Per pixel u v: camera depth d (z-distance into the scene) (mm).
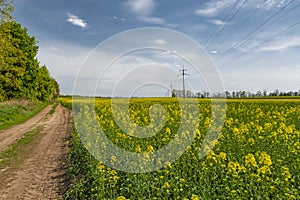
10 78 41094
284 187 6191
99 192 7340
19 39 45719
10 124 28062
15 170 11781
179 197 6219
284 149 9102
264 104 26734
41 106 59000
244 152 9000
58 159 13312
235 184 6281
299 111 19828
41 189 9539
